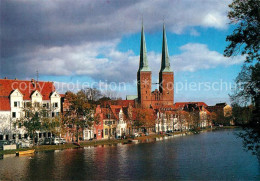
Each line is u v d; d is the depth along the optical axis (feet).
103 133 411.95
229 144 340.80
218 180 170.91
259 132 105.91
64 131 310.45
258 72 102.68
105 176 181.98
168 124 598.34
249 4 92.84
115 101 655.35
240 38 97.25
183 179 173.78
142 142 376.07
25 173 189.37
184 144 348.18
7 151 267.59
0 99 317.22
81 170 197.88
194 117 643.86
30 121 284.82
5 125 312.29
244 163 217.97
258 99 103.71
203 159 239.09
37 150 286.66
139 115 435.53
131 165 214.48
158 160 235.61
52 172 192.24
